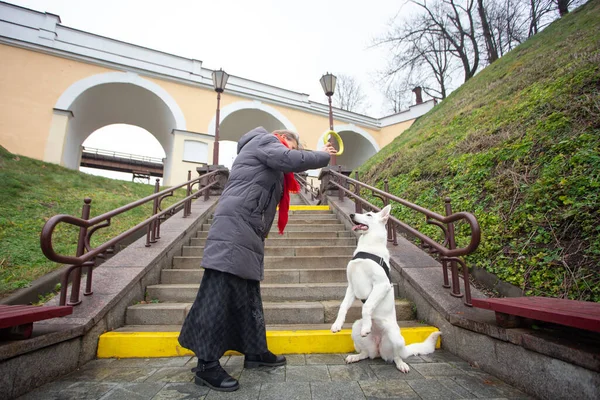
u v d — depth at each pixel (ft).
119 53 49.37
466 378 6.86
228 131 69.92
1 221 17.61
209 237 6.94
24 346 6.02
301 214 22.97
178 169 50.60
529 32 60.03
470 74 61.46
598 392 4.77
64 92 44.70
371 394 6.09
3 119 40.57
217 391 6.24
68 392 6.18
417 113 71.77
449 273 11.35
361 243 8.75
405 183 21.09
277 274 13.39
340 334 8.84
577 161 11.43
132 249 13.47
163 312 10.07
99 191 28.94
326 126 69.51
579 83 15.42
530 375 6.04
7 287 12.30
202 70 55.47
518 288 9.83
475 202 14.26
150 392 6.21
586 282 8.52
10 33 42.52
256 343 7.22
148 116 59.72
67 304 8.57
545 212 11.07
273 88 63.52
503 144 15.99
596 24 26.08
